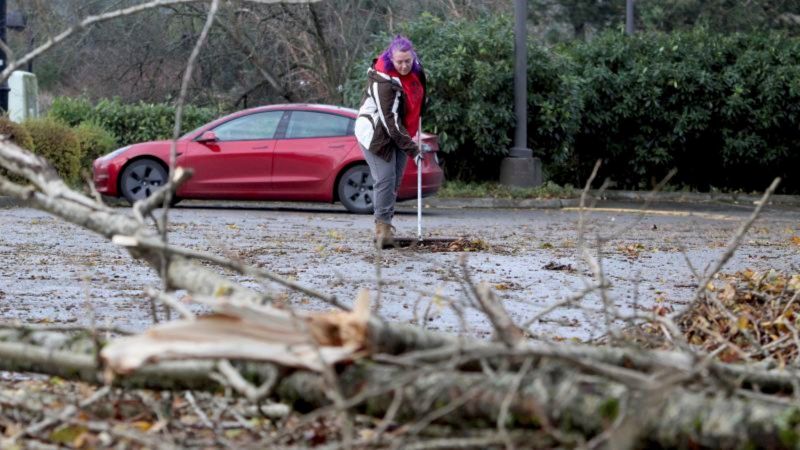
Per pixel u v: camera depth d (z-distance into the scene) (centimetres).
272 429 351
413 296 798
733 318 461
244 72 3147
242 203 1977
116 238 348
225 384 301
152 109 2366
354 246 1173
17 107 2258
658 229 1546
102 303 733
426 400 282
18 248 1077
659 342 438
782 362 418
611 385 275
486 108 2200
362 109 1138
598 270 417
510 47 2252
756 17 3538
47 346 341
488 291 359
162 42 3112
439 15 3069
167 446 310
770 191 411
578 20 3834
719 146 2486
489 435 282
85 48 3184
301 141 1716
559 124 2298
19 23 2223
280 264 992
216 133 1734
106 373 310
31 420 360
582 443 265
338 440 340
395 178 1142
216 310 329
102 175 1745
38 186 379
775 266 1055
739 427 261
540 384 277
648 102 2409
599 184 2522
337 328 293
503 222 1627
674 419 267
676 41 2480
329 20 2911
